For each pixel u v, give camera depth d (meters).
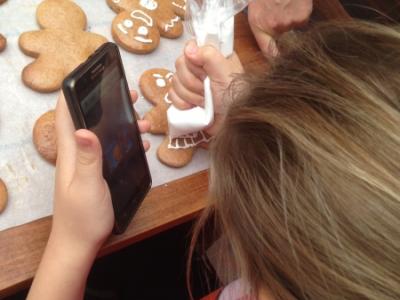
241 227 0.38
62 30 0.63
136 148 0.53
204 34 0.63
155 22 0.69
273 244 0.35
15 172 0.53
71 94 0.41
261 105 0.36
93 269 0.86
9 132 0.56
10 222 0.50
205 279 0.85
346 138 0.32
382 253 0.31
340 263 0.31
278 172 0.33
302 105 0.34
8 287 0.48
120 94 0.49
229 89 0.47
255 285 0.40
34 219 0.51
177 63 0.60
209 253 0.72
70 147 0.48
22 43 0.61
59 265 0.47
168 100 0.63
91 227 0.47
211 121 0.59
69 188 0.46
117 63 0.47
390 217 0.31
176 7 0.72
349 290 0.32
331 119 0.32
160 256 0.90
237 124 0.37
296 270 0.34
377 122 0.32
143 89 0.63
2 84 0.58
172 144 0.61
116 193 0.50
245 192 0.36
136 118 0.57
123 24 0.67
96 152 0.43
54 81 0.59
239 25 0.75
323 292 0.33
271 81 0.37
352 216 0.31
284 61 0.39
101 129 0.46
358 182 0.31
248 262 0.39
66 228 0.47
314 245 0.32
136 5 0.69
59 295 0.47
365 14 0.99
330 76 0.34
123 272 0.88
